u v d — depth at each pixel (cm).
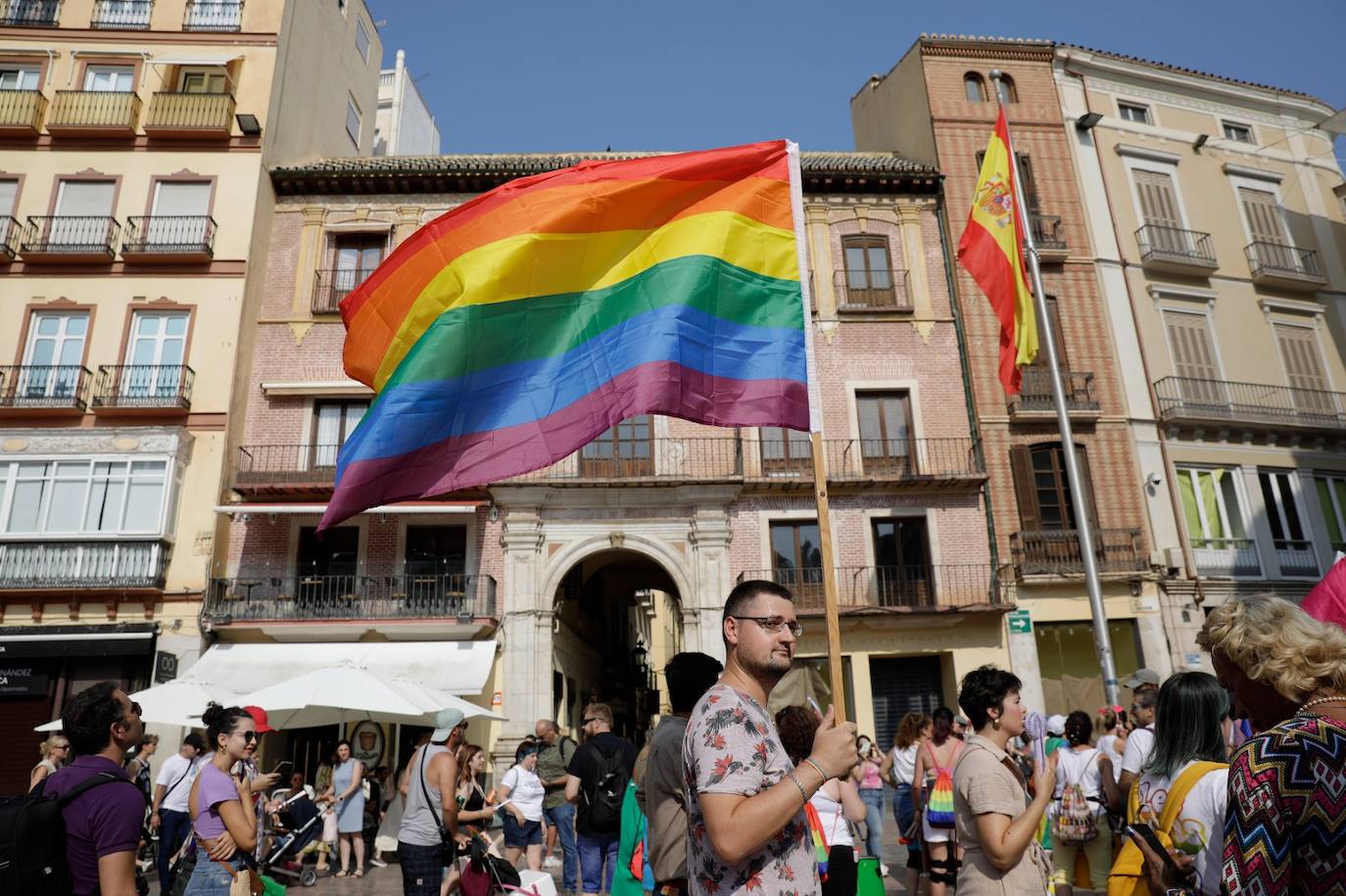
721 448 2289
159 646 2023
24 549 2058
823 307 2414
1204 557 2322
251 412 2277
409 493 632
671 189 687
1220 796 328
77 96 2372
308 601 2130
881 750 2156
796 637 315
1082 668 2200
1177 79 2755
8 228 2270
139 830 375
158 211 2338
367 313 705
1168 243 2577
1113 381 2403
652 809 415
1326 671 251
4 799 362
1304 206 2769
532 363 654
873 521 2277
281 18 2525
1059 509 2295
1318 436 2500
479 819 896
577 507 2212
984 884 406
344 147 2947
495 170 2420
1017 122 2598
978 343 2388
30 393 2189
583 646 2753
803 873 280
